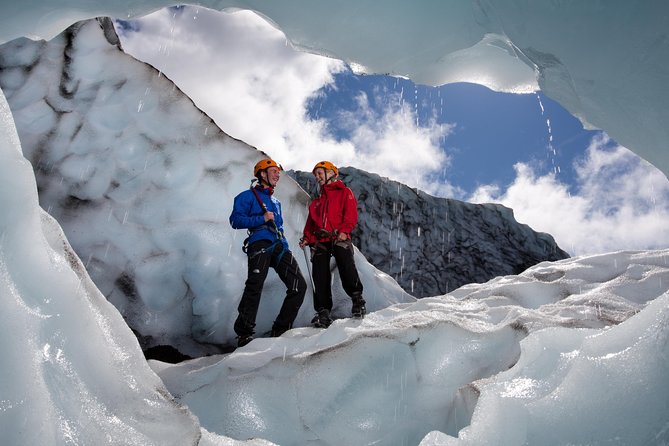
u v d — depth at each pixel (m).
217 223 4.30
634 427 1.21
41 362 1.16
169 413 1.51
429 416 2.27
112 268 4.05
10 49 4.53
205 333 4.04
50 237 1.53
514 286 3.85
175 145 4.45
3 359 1.05
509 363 2.48
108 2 2.64
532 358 1.65
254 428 2.30
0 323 1.09
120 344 1.63
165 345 3.97
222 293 4.13
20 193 1.25
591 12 1.83
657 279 3.53
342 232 3.76
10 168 1.25
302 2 2.58
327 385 2.42
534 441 1.31
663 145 1.94
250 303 3.48
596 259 4.17
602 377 1.37
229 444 1.59
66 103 4.42
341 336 3.10
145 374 1.65
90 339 1.41
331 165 3.97
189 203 4.31
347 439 2.22
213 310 4.08
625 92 1.95
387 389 2.39
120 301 3.99
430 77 2.96
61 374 1.22
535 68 2.36
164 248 4.16
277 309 4.33
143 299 4.03
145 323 3.98
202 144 4.52
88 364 1.36
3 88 4.41
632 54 1.82
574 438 1.27
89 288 1.62
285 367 2.54
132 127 4.44
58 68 4.52
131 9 2.73
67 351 1.29
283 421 2.32
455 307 3.61
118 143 4.37
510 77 2.97
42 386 1.11
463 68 2.92
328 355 2.53
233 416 2.35
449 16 2.49
